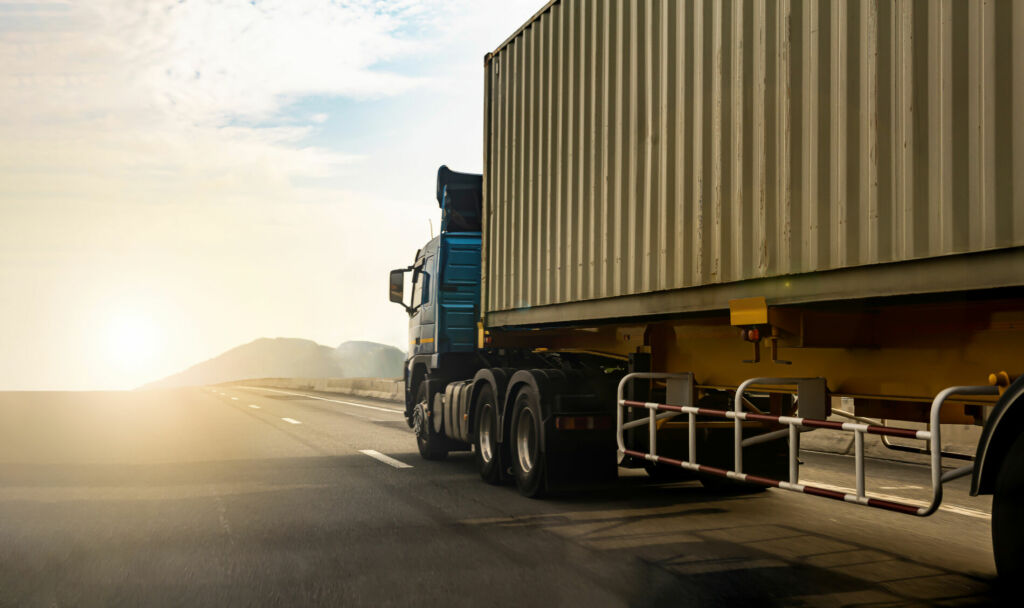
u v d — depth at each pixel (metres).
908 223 4.61
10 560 5.84
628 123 7.46
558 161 8.75
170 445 13.89
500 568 5.58
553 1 8.94
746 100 5.92
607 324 8.45
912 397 5.14
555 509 7.84
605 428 8.29
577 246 8.30
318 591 5.05
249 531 6.80
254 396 38.12
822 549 6.15
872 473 10.25
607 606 4.72
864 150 4.91
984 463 4.15
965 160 4.29
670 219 6.79
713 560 5.79
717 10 6.26
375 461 11.71
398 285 13.21
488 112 10.68
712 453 7.73
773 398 6.93
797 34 5.44
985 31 4.21
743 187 5.93
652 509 7.88
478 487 9.23
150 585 5.20
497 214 10.36
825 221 5.18
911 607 4.71
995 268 4.15
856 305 5.32
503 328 10.27
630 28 7.46
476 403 10.13
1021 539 4.04
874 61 4.85
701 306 6.40
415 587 5.12
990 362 4.68
